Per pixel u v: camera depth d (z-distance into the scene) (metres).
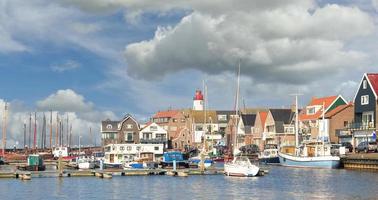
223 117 184.25
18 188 68.56
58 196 60.88
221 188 67.75
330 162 99.12
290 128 151.00
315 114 139.88
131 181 77.75
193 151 149.88
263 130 160.62
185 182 75.88
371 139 109.69
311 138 132.50
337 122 130.62
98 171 87.19
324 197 57.88
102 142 180.38
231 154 138.50
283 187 68.25
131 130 176.62
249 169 84.88
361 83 116.25
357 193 60.56
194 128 179.00
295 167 106.06
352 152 105.25
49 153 160.25
